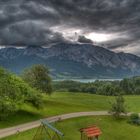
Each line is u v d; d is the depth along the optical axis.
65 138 76.56
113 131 93.56
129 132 94.00
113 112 109.88
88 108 131.00
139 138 89.12
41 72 132.00
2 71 101.25
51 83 134.25
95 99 176.62
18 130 76.94
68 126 88.56
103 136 86.81
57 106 124.75
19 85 100.94
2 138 71.75
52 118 99.12
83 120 99.62
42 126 81.12
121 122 104.69
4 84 94.31
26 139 71.50
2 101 87.44
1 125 83.94
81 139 77.50
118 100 114.06
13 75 105.56
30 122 90.62
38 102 103.12
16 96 94.31
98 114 114.81
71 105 134.50
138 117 106.19
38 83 130.12
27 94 101.06
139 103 163.75
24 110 103.88
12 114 95.12
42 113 105.81
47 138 73.50
